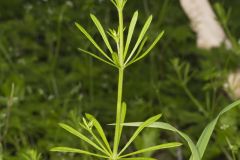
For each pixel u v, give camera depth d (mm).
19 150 2777
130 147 3348
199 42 2785
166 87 4078
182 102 3822
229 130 2518
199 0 2754
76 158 2879
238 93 2959
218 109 3223
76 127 2418
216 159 3150
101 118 3848
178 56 4730
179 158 3023
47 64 4492
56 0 5793
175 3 5535
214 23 2781
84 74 4434
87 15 5023
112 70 4684
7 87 3451
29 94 4102
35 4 6078
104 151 1280
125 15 5633
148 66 4633
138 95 4062
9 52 5020
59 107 3658
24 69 4477
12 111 3439
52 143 3041
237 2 5602
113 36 1257
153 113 3613
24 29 5570
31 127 3375
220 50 3260
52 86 4371
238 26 5188
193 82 4070
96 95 4250
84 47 4398
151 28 4555
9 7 6391
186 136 1440
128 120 3555
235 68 3041
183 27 4570
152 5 5609
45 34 5129
